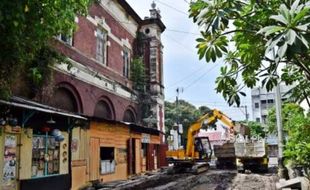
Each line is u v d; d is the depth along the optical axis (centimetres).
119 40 2592
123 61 2689
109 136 2020
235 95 471
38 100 1509
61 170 1508
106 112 2306
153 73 2978
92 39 2136
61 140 1451
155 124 2886
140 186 1831
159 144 3050
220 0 371
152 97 2938
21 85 1421
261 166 2647
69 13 873
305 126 685
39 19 799
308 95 542
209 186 1792
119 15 2609
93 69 2097
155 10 3081
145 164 2698
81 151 1708
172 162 2769
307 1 294
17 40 777
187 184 1905
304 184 1019
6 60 884
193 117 5988
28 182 1273
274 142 4547
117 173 2103
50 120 1359
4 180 1167
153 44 3016
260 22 379
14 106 1108
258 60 429
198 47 421
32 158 1323
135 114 2778
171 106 6209
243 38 415
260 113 5906
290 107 655
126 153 2270
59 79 1708
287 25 271
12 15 683
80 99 1917
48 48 1441
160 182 2038
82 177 1700
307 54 331
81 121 1642
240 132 2806
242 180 2055
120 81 2552
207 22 367
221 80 471
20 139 1254
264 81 446
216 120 2895
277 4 368
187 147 2809
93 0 1300
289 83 547
